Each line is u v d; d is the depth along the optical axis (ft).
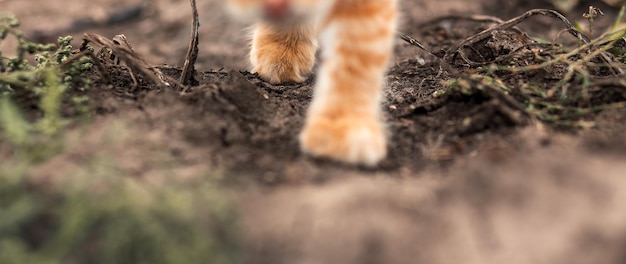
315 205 2.12
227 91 2.39
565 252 2.04
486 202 2.12
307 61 2.73
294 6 2.07
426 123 2.37
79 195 2.09
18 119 2.25
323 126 2.24
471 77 2.41
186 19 3.89
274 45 2.71
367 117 2.26
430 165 2.24
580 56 2.55
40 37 3.69
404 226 2.08
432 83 2.69
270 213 2.11
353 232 2.07
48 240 2.07
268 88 2.66
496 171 2.18
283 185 2.17
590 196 2.12
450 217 2.10
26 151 2.20
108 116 2.34
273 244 2.07
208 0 4.09
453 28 3.24
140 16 4.09
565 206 2.11
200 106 2.35
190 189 2.12
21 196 2.11
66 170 2.16
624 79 2.40
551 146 2.25
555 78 2.49
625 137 2.27
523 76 2.51
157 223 2.06
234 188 2.16
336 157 2.23
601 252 2.04
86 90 2.44
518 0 3.56
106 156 2.20
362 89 2.26
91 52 2.47
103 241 2.06
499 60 2.55
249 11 2.10
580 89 2.42
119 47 2.46
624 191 2.12
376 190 2.15
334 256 2.05
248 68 2.98
